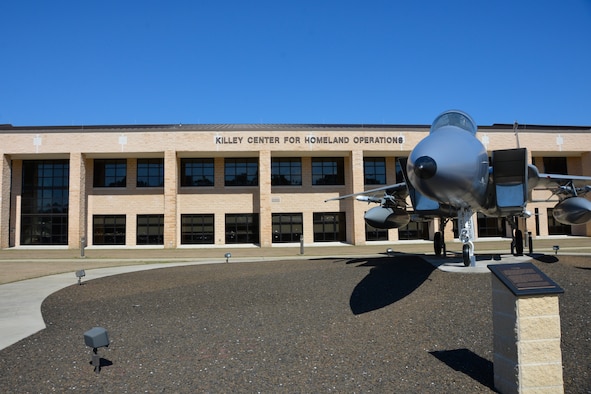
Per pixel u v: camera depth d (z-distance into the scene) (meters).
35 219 35.62
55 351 6.78
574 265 12.08
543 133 35.38
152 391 5.11
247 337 7.27
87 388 5.26
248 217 36.06
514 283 4.49
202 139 33.50
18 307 10.34
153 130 33.34
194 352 6.56
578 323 6.91
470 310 7.91
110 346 7.01
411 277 10.90
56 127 35.56
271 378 5.42
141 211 35.59
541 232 37.38
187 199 35.81
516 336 4.43
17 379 5.60
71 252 29.94
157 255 26.44
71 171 33.22
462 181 8.97
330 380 5.29
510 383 4.54
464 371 5.36
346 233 36.34
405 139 34.56
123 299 10.97
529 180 13.41
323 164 36.75
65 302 10.86
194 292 11.49
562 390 4.44
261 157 33.72
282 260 20.19
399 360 5.86
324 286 11.05
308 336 7.17
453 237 35.69
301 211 36.28
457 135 9.61
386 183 36.81
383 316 8.06
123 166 35.91
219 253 27.73
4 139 33.41
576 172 38.22
